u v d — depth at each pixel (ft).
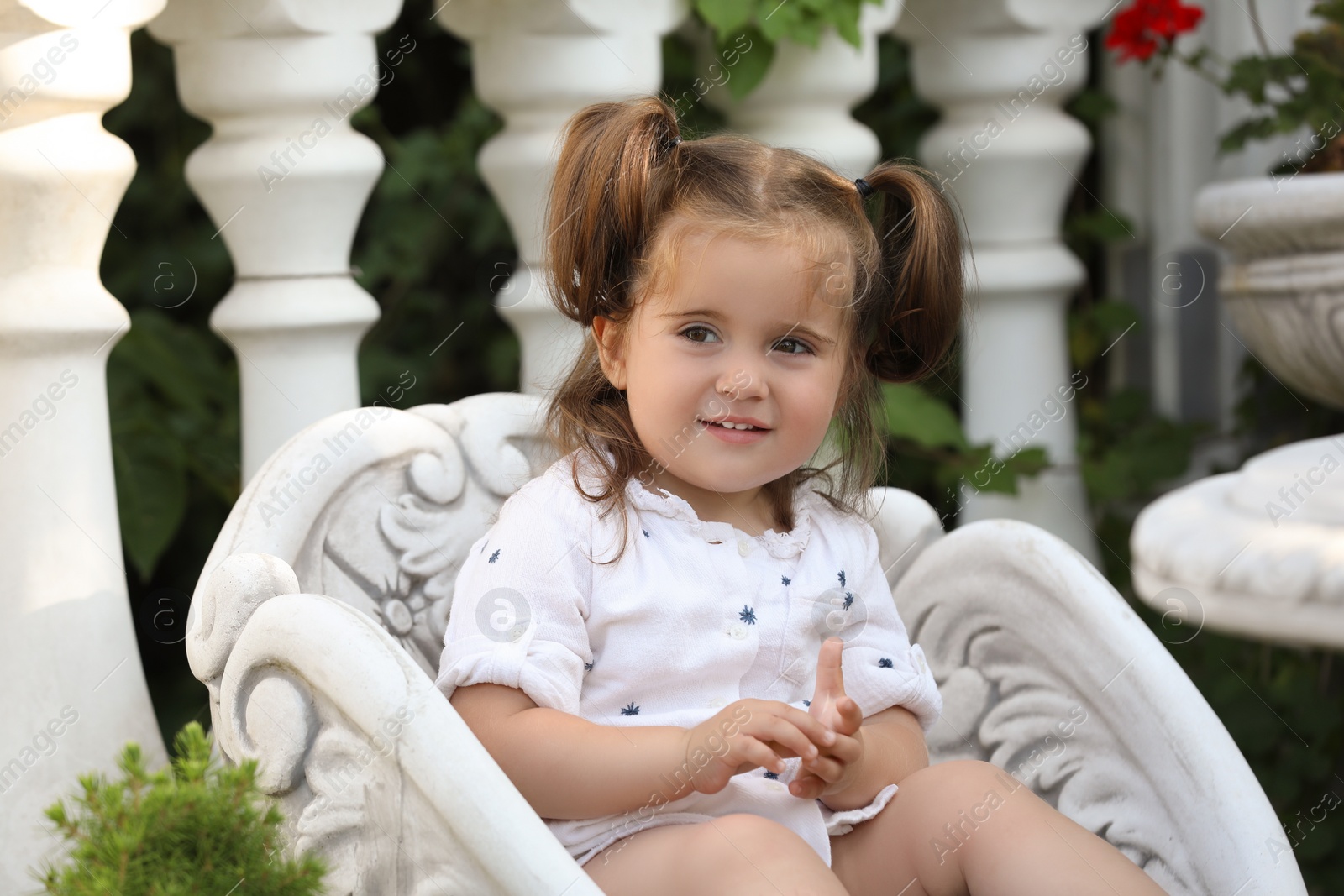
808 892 3.61
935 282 4.84
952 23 7.88
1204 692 8.32
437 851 3.47
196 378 8.65
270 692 3.73
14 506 4.63
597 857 4.03
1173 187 10.16
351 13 5.53
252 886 3.45
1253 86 8.54
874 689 4.52
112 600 4.87
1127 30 8.74
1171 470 9.22
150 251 10.26
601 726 3.97
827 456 5.79
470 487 4.78
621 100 5.46
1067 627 4.68
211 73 5.47
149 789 3.67
